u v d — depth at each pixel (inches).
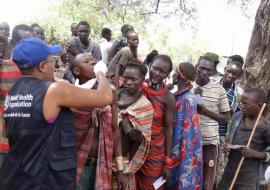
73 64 140.9
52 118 109.0
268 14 211.6
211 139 186.7
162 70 160.7
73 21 620.4
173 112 162.9
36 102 109.0
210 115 180.9
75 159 113.0
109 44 349.7
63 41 550.6
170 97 162.6
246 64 220.8
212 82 190.9
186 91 170.2
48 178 108.9
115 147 142.9
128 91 155.3
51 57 116.6
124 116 153.3
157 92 161.3
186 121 166.2
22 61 113.7
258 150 156.6
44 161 108.7
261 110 153.8
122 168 144.8
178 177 166.2
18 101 111.9
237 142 160.2
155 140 159.6
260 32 215.2
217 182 197.3
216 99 188.4
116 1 480.4
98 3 509.7
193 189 166.2
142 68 155.4
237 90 210.1
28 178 109.2
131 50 263.0
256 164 156.4
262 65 211.5
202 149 187.5
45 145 108.9
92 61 139.9
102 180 136.8
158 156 160.1
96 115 137.9
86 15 594.6
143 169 159.3
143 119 152.7
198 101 177.8
